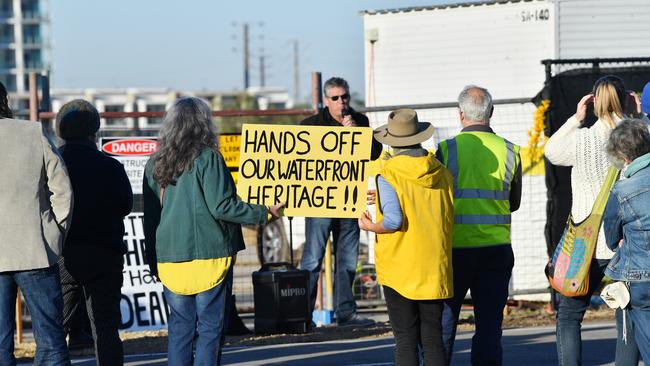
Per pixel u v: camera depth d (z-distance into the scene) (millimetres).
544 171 19656
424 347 10781
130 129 18312
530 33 23641
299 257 25016
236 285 24719
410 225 10594
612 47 23453
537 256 19922
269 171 12086
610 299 10297
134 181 17875
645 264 10102
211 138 10914
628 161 10320
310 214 12062
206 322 10844
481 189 11227
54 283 10680
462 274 11289
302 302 17359
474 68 23969
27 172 10461
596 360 13992
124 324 17641
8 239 10359
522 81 23688
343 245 17812
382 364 14039
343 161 12078
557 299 19375
